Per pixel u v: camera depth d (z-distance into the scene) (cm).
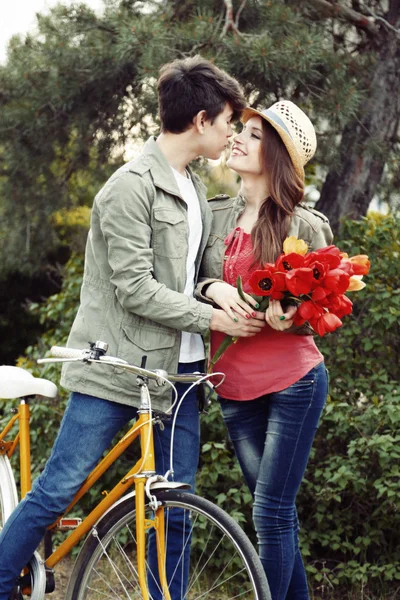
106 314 258
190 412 277
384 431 364
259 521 271
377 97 480
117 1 484
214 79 260
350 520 376
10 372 280
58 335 471
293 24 434
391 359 402
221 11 465
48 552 272
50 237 608
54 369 432
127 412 261
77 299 472
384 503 350
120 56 441
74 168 548
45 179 562
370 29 488
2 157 545
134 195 251
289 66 414
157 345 257
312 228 272
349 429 379
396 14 493
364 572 350
